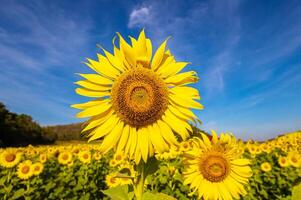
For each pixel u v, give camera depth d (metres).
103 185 1.57
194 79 0.35
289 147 2.29
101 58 0.37
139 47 0.36
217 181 0.68
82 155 1.72
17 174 1.48
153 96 0.35
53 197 1.34
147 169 0.32
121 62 0.37
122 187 0.31
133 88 0.36
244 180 0.68
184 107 0.35
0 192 1.27
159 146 0.34
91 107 0.36
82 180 1.46
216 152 0.70
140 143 0.34
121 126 0.36
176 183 1.19
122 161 1.49
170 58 0.37
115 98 0.36
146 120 0.35
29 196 1.31
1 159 1.48
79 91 0.36
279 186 1.34
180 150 1.26
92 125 0.35
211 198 0.67
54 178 1.67
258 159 1.91
